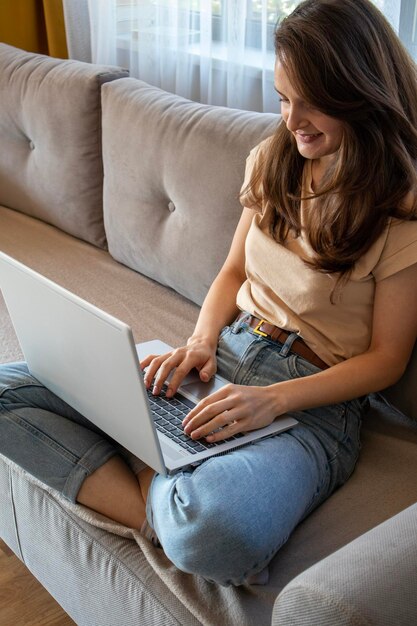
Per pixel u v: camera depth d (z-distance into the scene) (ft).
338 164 4.25
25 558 4.92
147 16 8.08
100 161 6.99
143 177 6.26
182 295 6.30
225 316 5.10
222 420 4.04
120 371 3.70
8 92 7.53
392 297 4.33
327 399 4.28
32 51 9.37
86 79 6.84
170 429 4.18
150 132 6.17
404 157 4.15
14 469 4.73
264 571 3.69
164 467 3.85
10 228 7.49
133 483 4.35
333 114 4.08
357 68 4.01
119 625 4.12
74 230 7.30
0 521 5.09
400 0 5.93
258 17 7.22
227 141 5.64
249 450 3.99
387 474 4.34
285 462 3.94
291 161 4.64
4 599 5.35
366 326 4.50
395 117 4.13
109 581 4.12
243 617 3.53
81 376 4.09
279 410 4.18
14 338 5.74
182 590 3.73
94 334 3.75
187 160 5.85
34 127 7.30
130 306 6.13
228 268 5.29
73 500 4.30
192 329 5.84
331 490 4.24
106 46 8.50
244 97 7.54
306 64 4.00
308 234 4.42
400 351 4.38
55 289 3.91
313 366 4.51
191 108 6.08
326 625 2.78
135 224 6.40
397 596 2.78
